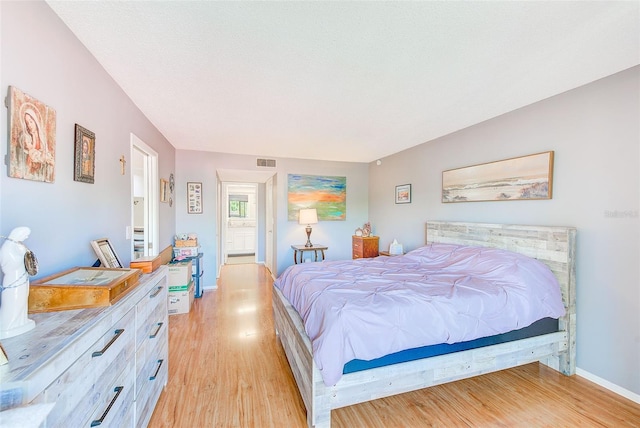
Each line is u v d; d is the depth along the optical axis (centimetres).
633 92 189
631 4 130
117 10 134
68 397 83
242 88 221
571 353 216
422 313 173
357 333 158
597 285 208
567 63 183
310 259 526
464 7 132
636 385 187
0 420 60
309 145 412
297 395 192
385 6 131
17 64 110
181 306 347
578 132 219
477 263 252
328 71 194
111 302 113
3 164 103
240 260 722
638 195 187
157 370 176
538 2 129
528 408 181
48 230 130
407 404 185
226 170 473
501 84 214
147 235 320
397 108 264
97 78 179
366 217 561
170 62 182
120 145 217
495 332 185
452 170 344
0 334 84
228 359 238
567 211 227
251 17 140
